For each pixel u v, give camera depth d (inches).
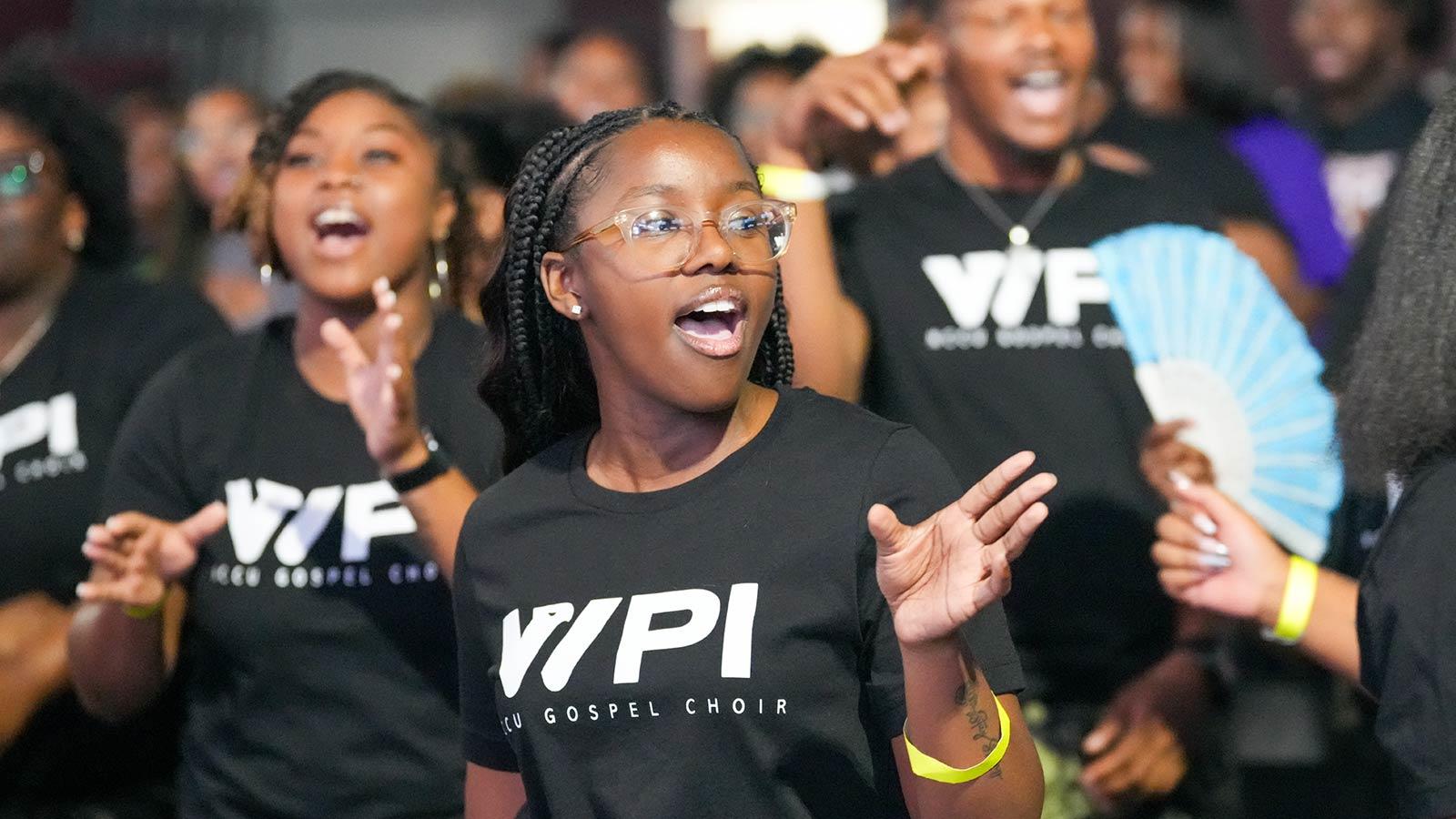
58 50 493.4
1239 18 365.7
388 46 547.8
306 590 187.9
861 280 225.8
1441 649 125.4
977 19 223.6
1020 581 219.5
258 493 192.1
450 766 185.9
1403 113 379.9
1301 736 245.8
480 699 148.7
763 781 132.0
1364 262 236.1
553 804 136.5
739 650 131.7
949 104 230.4
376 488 189.2
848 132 216.8
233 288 377.7
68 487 229.9
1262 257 311.1
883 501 133.6
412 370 187.6
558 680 135.7
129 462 198.7
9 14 523.5
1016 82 223.0
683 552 136.1
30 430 232.2
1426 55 386.0
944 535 123.3
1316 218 354.9
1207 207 231.1
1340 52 379.9
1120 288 223.3
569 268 144.0
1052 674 219.5
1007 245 225.5
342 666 187.2
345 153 196.2
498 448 177.3
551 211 144.3
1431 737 125.2
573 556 139.6
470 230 206.2
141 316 239.8
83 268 248.1
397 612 186.5
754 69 362.6
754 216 137.6
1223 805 227.9
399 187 195.9
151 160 408.8
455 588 147.6
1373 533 172.7
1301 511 216.8
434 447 176.4
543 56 422.0
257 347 199.9
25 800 226.4
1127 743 214.1
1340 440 143.8
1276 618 177.0
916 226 227.3
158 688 201.0
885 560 123.8
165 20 544.4
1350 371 143.6
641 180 138.3
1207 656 221.8
